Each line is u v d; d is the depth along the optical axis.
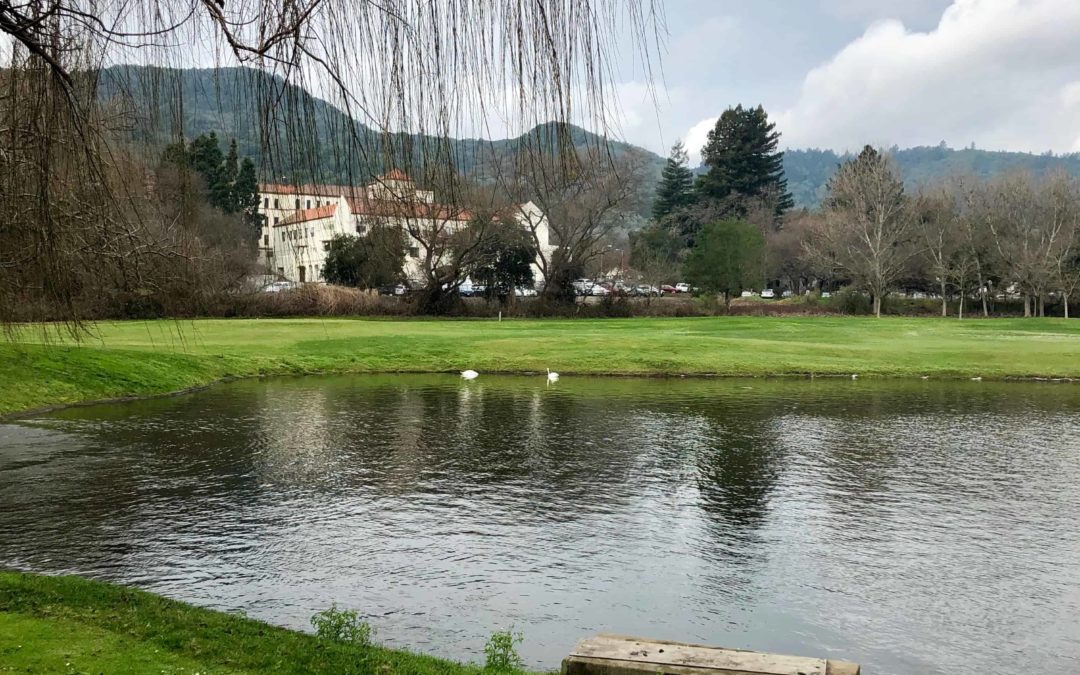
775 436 15.27
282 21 2.83
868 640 6.48
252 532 8.95
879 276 60.31
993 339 37.28
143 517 9.47
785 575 7.86
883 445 14.46
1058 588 7.59
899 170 70.44
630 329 41.53
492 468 12.29
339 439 14.65
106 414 17.47
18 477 11.48
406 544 8.61
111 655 4.89
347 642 5.68
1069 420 17.50
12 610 5.63
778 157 93.06
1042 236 59.97
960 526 9.48
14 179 3.88
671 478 11.73
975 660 6.19
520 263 52.88
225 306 31.48
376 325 38.97
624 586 7.52
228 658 5.06
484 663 5.89
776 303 67.62
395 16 2.83
